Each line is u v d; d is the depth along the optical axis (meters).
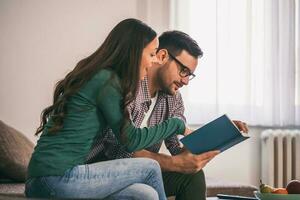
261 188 1.80
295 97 4.02
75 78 1.70
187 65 2.22
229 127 1.79
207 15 3.76
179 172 2.10
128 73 1.70
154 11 3.70
